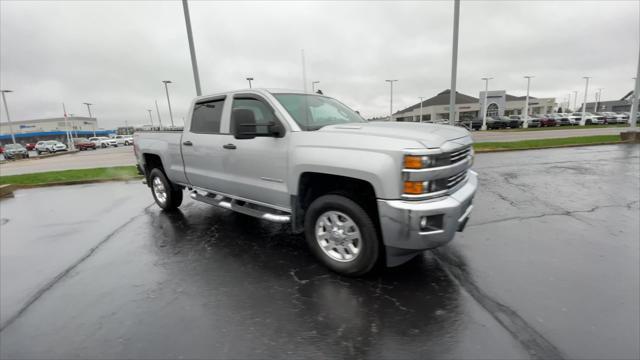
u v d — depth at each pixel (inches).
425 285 116.6
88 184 374.0
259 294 114.4
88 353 87.7
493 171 344.2
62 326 100.0
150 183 230.4
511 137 840.3
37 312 108.1
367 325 95.7
